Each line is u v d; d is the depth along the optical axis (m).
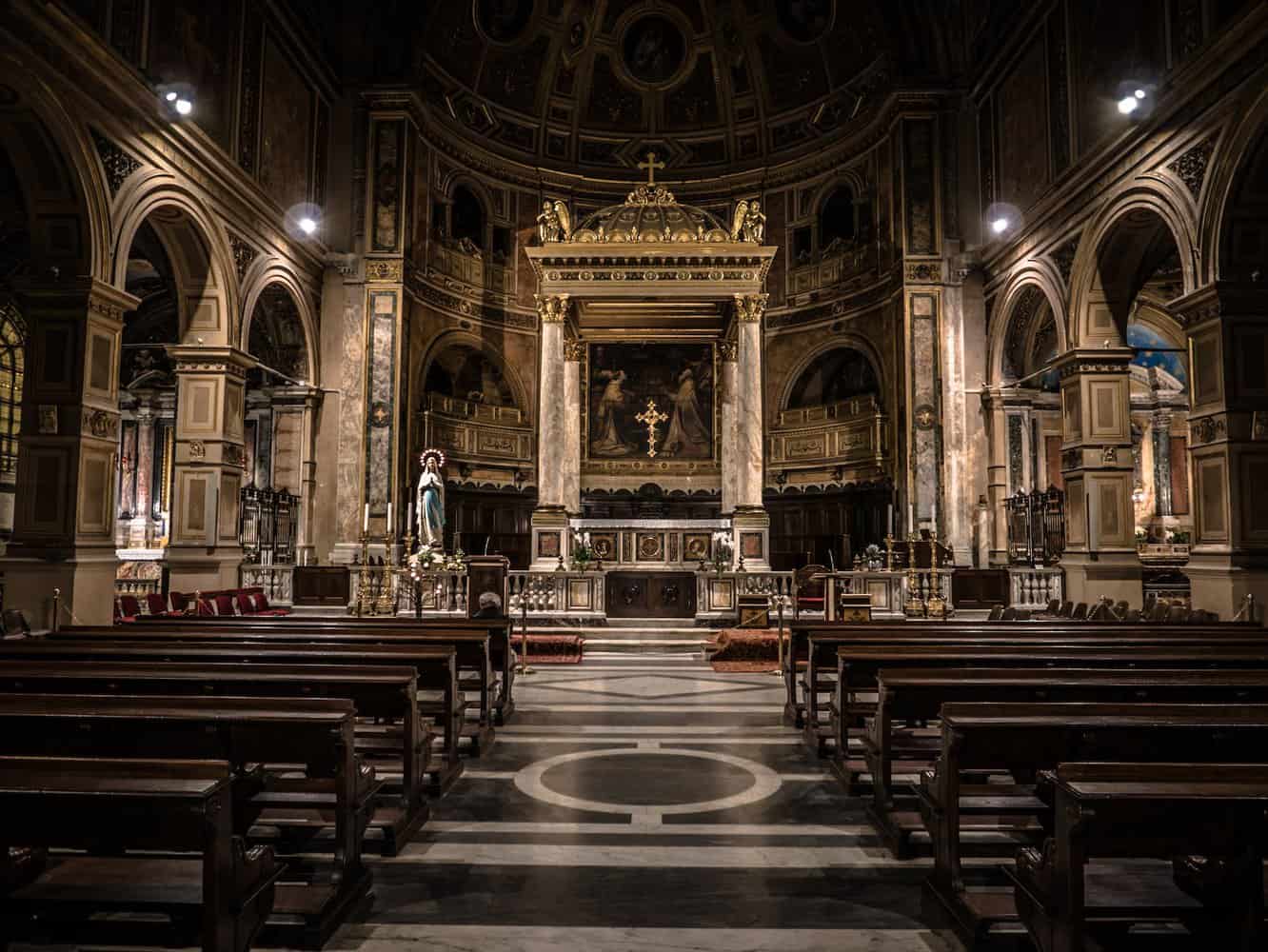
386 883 4.59
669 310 18.56
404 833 5.17
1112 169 14.22
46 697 4.16
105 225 11.91
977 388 19.58
